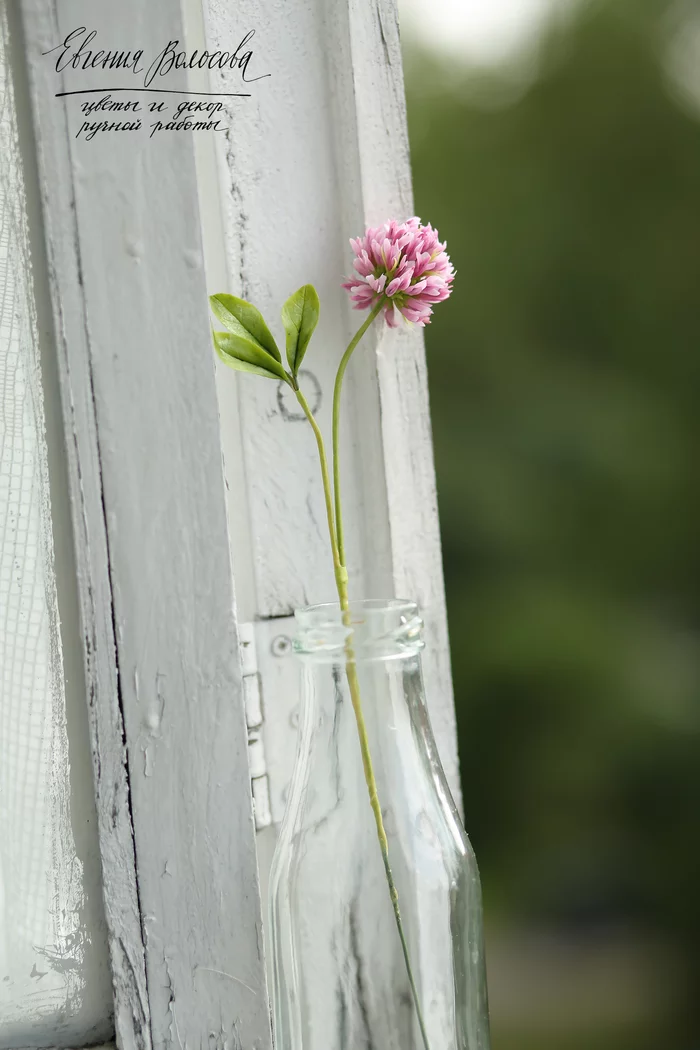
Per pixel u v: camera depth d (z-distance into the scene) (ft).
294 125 3.26
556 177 11.70
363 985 3.07
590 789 11.43
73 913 3.08
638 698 11.44
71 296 3.03
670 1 11.44
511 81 11.75
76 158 3.02
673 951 10.73
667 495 11.80
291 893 3.08
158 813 3.06
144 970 3.06
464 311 11.69
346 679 3.08
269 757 3.27
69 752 3.07
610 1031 9.46
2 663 3.05
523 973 10.34
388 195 3.30
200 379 3.05
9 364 3.05
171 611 3.05
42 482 3.06
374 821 3.07
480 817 11.64
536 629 11.53
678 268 11.66
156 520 3.05
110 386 3.04
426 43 11.80
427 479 3.35
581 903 11.23
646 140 11.60
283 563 3.28
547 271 11.72
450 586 11.82
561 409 11.75
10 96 3.04
